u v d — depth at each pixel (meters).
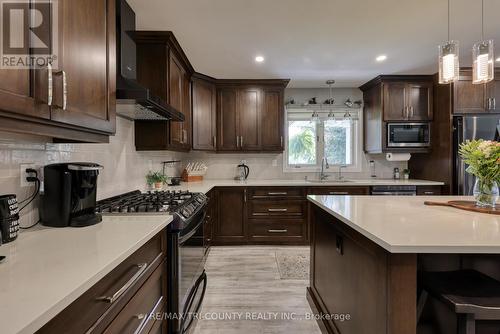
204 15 2.26
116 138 2.28
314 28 2.50
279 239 3.83
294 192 3.84
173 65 2.78
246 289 2.57
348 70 3.64
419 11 2.22
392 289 1.06
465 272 1.40
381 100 3.92
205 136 3.85
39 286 0.71
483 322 1.44
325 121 4.55
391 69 3.61
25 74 0.87
